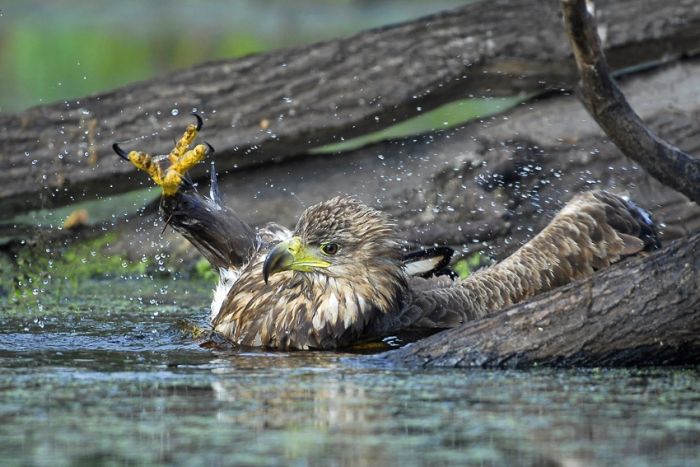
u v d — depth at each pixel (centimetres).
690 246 914
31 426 764
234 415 788
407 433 743
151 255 1546
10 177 1515
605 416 784
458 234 1470
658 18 1548
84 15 3522
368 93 1526
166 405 815
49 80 2461
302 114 1525
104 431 752
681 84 1535
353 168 1532
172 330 1143
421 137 1548
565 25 997
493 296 1117
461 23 1548
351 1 3403
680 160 1033
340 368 940
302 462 684
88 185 1527
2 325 1166
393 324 1098
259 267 1125
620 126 1030
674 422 769
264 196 1520
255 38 2877
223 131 1520
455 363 934
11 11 3597
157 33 3055
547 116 1526
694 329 906
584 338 918
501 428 755
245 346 1066
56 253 1523
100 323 1183
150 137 1523
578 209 1164
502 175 1486
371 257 1086
